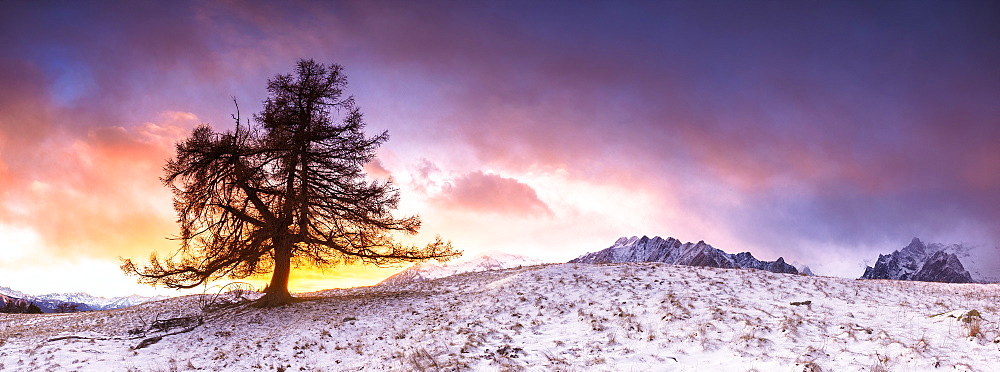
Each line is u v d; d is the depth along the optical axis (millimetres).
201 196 25016
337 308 23656
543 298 20844
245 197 25781
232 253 24719
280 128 25781
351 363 15039
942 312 15695
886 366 11484
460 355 14086
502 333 16422
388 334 18109
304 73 27469
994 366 10961
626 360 13195
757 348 13344
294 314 22922
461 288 26891
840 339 13633
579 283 23250
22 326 28219
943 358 11562
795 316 16062
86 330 23328
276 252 25500
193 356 17078
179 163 24719
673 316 16609
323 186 26234
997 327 13320
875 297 19891
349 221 26391
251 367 15219
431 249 27156
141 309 31828
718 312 16719
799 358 12336
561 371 12445
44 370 15555
